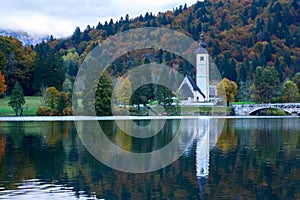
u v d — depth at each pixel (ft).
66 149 155.33
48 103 340.59
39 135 201.16
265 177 108.17
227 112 392.68
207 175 110.22
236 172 114.21
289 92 442.50
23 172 112.37
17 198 87.97
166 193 92.99
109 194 91.86
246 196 91.04
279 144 174.09
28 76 439.22
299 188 97.55
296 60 606.55
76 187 97.25
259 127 259.19
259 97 447.83
